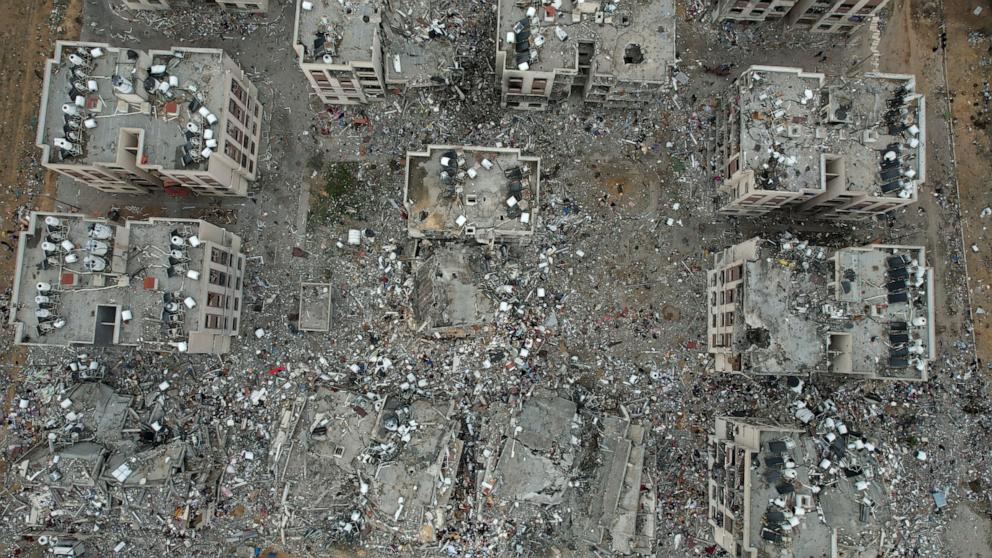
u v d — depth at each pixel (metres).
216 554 49.91
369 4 45.50
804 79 46.47
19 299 44.25
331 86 48.47
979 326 52.34
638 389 51.44
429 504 47.72
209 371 50.81
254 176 51.53
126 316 43.56
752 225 52.75
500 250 51.09
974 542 50.81
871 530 43.53
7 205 52.34
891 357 45.00
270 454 49.88
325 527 50.12
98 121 44.56
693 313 52.38
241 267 50.97
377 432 48.00
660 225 52.78
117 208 52.34
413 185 45.75
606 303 52.25
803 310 44.69
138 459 48.31
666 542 50.34
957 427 51.56
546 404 47.97
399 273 51.81
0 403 50.69
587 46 46.62
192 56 45.12
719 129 51.56
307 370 51.03
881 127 45.97
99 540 49.81
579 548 50.00
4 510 49.66
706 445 50.88
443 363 51.12
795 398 50.91
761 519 43.09
